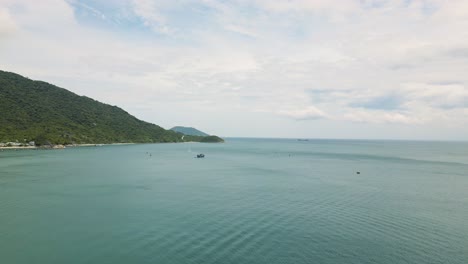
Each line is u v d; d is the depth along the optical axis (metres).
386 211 52.75
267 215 49.31
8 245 36.41
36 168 103.19
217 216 48.47
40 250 35.06
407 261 32.75
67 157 144.12
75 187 71.56
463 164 144.50
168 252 34.62
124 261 32.38
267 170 110.38
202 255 33.81
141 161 137.00
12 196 61.03
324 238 39.22
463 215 50.72
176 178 88.19
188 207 54.00
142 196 62.72
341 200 60.88
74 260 32.62
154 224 44.31
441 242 38.38
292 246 36.44
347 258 33.25
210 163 134.62
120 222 45.19
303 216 48.97
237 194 65.75
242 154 198.38
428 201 61.16
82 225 43.78
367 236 40.19
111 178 86.19
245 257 33.25
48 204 55.12
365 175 100.00
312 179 89.06
